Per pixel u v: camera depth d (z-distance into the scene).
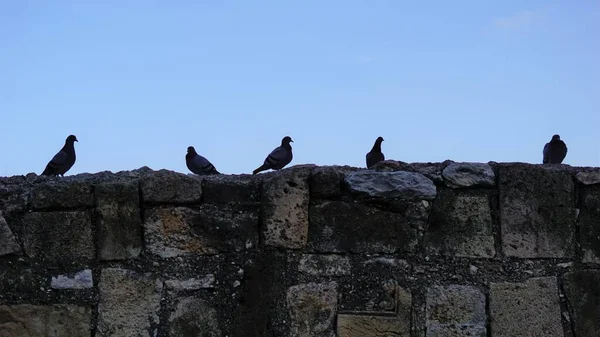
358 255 9.99
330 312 9.87
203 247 10.03
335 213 10.05
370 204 10.08
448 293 9.87
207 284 9.96
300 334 9.83
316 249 9.99
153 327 9.88
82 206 10.09
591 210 10.10
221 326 9.89
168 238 10.03
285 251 9.99
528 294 9.89
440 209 10.05
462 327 9.82
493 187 10.10
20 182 10.47
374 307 9.88
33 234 10.06
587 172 10.16
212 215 10.08
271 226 9.99
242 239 10.04
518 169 10.11
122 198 10.05
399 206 10.05
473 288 9.88
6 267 10.03
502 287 9.89
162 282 9.95
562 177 10.12
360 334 9.80
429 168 10.22
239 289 9.95
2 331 9.88
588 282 9.95
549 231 10.03
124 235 10.01
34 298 9.95
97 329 9.86
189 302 9.92
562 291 9.92
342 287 9.93
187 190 10.09
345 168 10.31
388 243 9.99
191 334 9.88
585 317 9.88
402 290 9.89
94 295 9.95
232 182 10.17
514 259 9.99
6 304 9.95
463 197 10.07
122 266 9.99
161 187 10.05
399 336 9.80
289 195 10.04
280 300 9.90
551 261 9.99
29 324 9.89
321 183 10.05
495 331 9.82
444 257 9.99
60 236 10.05
